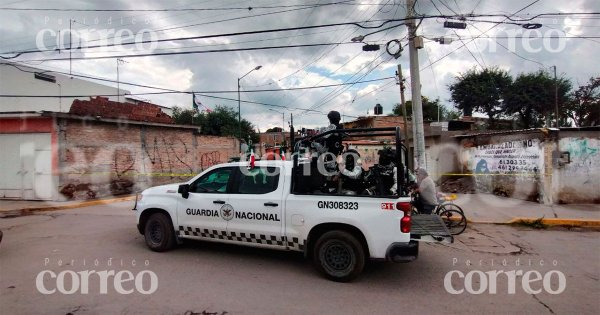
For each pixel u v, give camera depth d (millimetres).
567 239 7996
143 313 4070
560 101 33094
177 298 4488
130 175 15695
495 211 10797
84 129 13648
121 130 15289
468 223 9531
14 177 13016
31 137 12875
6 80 24891
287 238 5469
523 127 34844
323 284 5055
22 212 10867
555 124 34000
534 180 12508
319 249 5262
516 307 4391
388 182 5777
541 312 4258
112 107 16094
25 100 25984
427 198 8070
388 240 4930
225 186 6086
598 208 11172
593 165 11938
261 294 4668
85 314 4020
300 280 5191
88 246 6766
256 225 5676
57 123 12695
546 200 12062
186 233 6285
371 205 5027
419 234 5355
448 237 5207
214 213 5992
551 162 12055
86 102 14719
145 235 6594
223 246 6848
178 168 18844
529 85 33469
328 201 5230
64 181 12844
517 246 7344
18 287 4754
